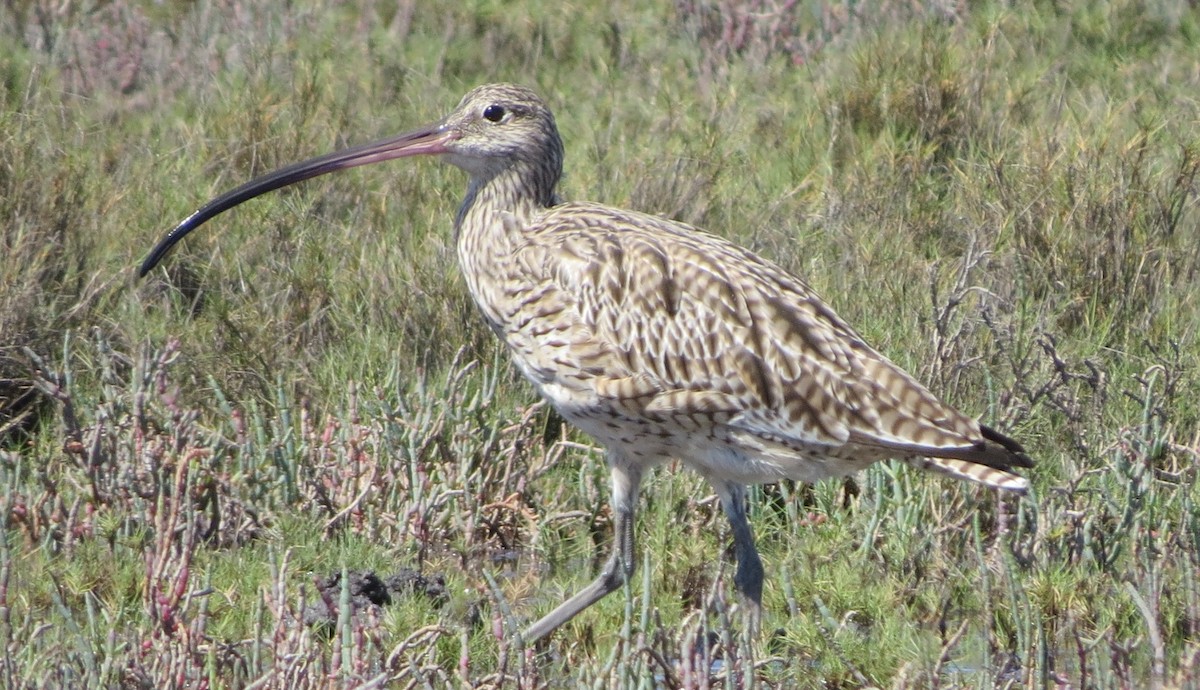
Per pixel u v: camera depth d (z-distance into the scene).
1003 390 11.70
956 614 9.82
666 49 20.25
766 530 11.03
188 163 16.03
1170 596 9.62
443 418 11.21
